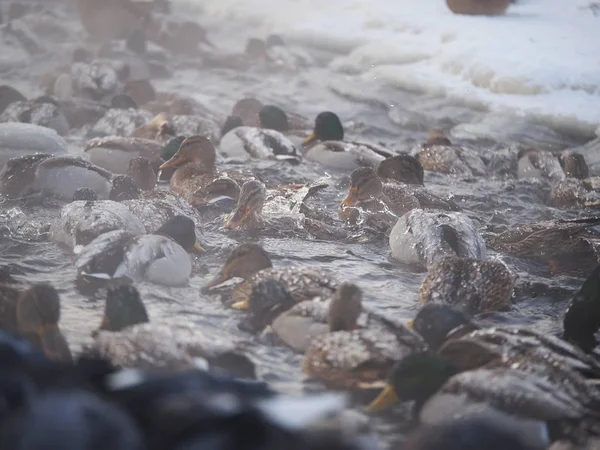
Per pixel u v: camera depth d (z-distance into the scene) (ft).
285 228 46.70
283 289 33.04
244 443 16.63
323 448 16.30
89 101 74.43
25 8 115.55
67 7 123.54
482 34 91.66
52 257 40.50
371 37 97.66
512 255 44.70
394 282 40.29
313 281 33.76
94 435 16.16
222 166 59.77
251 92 87.92
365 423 20.31
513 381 25.00
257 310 32.89
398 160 55.06
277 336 32.01
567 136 72.59
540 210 54.29
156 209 43.91
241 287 35.88
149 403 19.11
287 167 60.29
